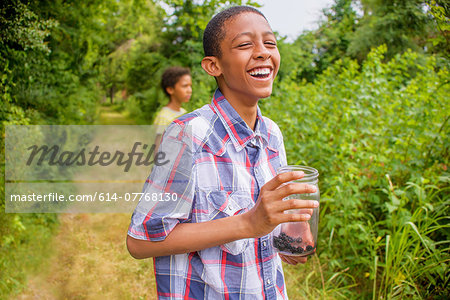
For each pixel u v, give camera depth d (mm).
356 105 3379
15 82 3086
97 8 5531
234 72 1099
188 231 1000
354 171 2908
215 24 1129
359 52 13141
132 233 1018
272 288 1165
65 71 4785
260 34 1095
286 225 1141
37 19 2643
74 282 3064
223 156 1104
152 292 3014
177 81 3564
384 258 2805
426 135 2953
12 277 2814
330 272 2861
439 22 2150
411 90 3400
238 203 1094
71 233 3881
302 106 3934
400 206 2537
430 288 2424
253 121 1217
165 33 12664
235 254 1084
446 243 2576
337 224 3100
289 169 1131
